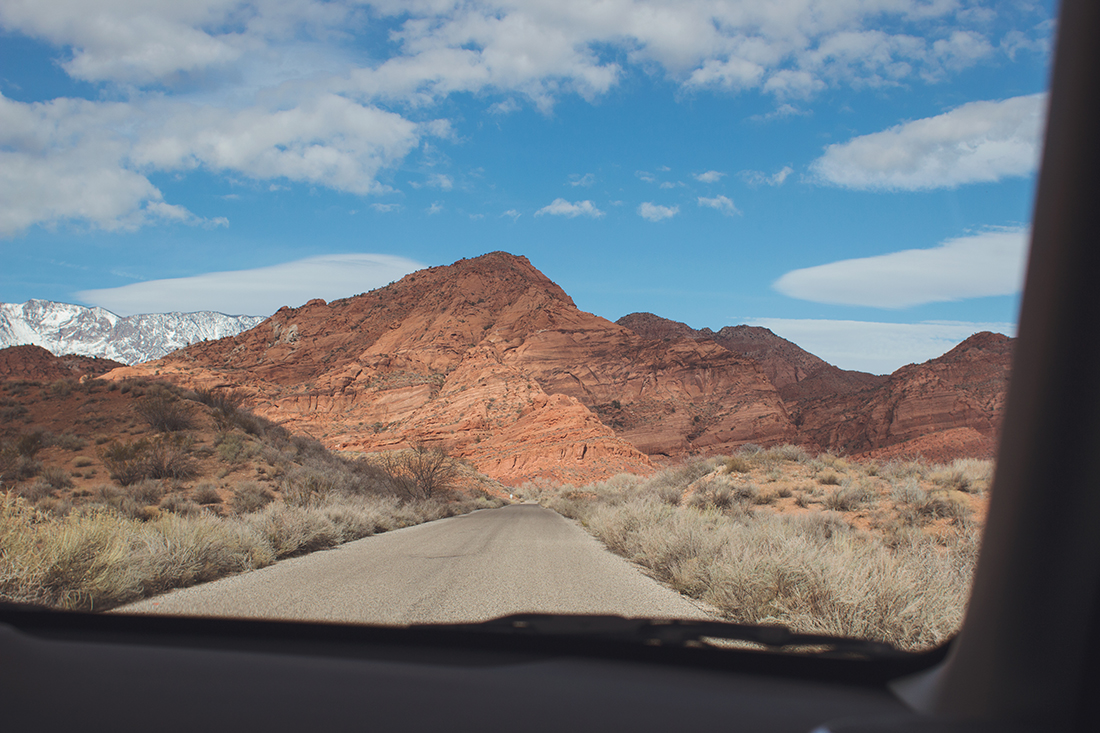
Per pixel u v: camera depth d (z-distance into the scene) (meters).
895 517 15.41
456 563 12.53
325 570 11.49
